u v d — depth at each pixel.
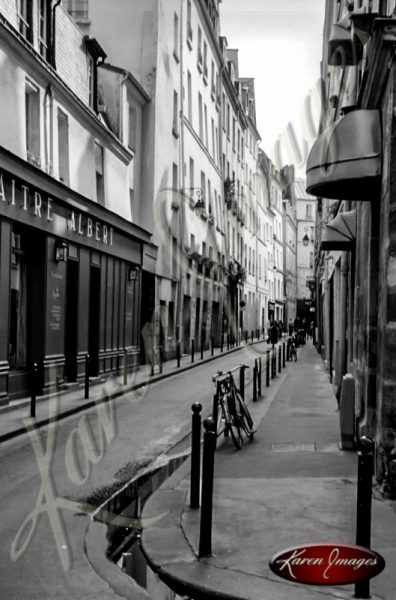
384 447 6.95
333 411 13.53
